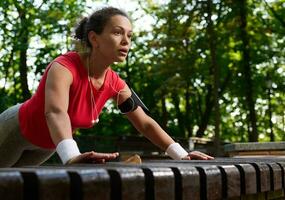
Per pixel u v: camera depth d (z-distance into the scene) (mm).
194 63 22219
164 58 22188
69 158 2568
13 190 1229
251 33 22078
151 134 3553
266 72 24281
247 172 2234
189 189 1785
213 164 2174
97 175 1393
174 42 21453
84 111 3129
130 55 25859
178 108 27922
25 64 22859
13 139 3420
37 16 21500
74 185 1347
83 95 3072
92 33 3012
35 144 3402
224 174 2045
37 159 3682
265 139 30172
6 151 3467
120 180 1461
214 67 20297
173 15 20984
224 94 26672
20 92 24562
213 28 20578
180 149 3520
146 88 27156
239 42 22125
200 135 26953
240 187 2186
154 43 21609
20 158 3648
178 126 28391
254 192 2309
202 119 26953
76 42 3062
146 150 18703
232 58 23562
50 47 23547
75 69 2971
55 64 2924
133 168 1579
